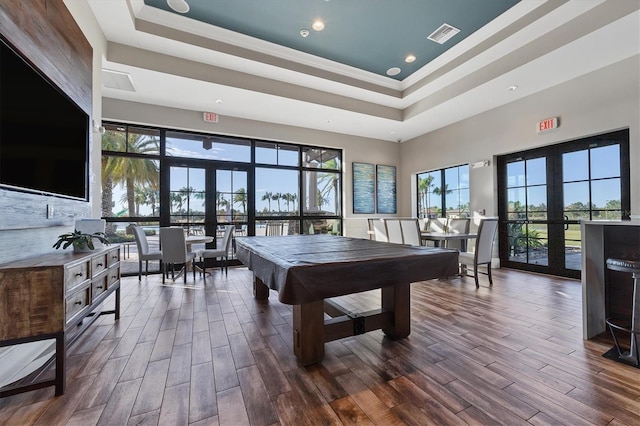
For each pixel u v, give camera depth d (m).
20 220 1.72
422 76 4.74
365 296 3.49
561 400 1.48
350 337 2.26
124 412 1.41
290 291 1.50
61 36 2.25
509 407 1.43
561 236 4.29
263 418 1.37
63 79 2.27
